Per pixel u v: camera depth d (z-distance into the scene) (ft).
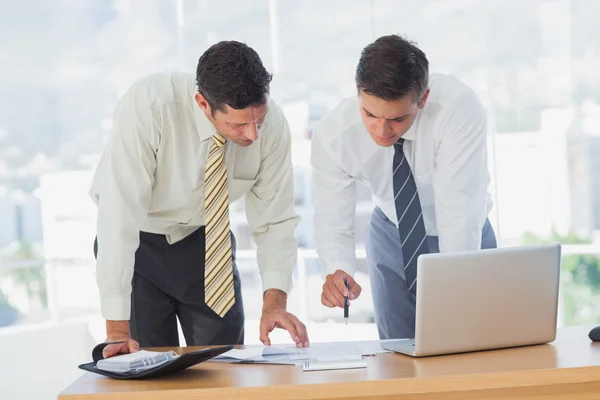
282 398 5.22
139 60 14.64
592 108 13.91
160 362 5.82
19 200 14.87
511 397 5.30
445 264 5.89
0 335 14.05
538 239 14.06
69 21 14.70
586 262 14.26
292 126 14.35
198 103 6.91
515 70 13.93
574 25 13.85
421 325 5.91
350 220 8.63
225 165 7.27
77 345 14.82
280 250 7.91
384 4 14.07
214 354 5.78
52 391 14.49
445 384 5.23
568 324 14.39
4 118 14.75
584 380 5.30
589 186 14.01
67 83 14.79
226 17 14.37
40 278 14.93
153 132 7.16
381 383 5.21
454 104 7.82
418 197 8.13
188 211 7.80
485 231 8.93
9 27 14.66
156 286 8.03
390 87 6.76
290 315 6.89
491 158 13.99
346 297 7.32
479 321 6.01
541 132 13.97
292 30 14.28
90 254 14.99
